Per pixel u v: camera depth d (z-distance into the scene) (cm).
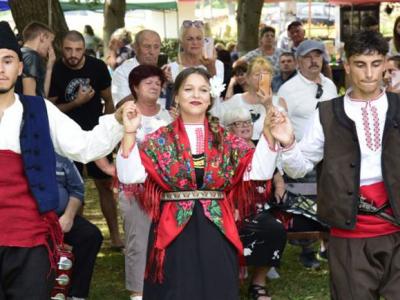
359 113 369
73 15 2709
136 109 348
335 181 365
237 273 376
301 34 1080
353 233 366
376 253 365
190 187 370
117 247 662
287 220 535
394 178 359
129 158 356
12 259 335
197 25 633
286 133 354
